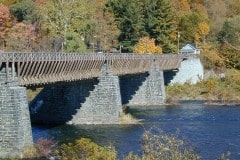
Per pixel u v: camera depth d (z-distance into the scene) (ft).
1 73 145.28
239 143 165.89
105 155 93.81
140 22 399.24
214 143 165.58
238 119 229.45
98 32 385.91
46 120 220.84
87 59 202.08
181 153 77.46
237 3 570.05
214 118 232.53
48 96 221.25
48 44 342.64
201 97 322.55
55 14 367.86
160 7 404.98
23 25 341.21
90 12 391.45
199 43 432.66
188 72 357.00
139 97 294.87
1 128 144.46
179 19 455.63
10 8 368.07
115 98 214.28
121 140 169.99
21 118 144.66
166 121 221.46
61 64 181.78
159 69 296.51
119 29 402.11
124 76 278.87
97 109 215.92
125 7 412.36
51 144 156.35
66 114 219.00
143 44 384.27
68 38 341.41
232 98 319.47
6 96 144.36
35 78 165.48
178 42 412.77
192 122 218.59
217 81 349.00
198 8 539.29
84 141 98.53
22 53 154.51
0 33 336.70
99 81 215.92
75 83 211.41
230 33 388.57
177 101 310.04
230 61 389.60
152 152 75.61
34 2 407.23
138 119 227.40
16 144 143.13
